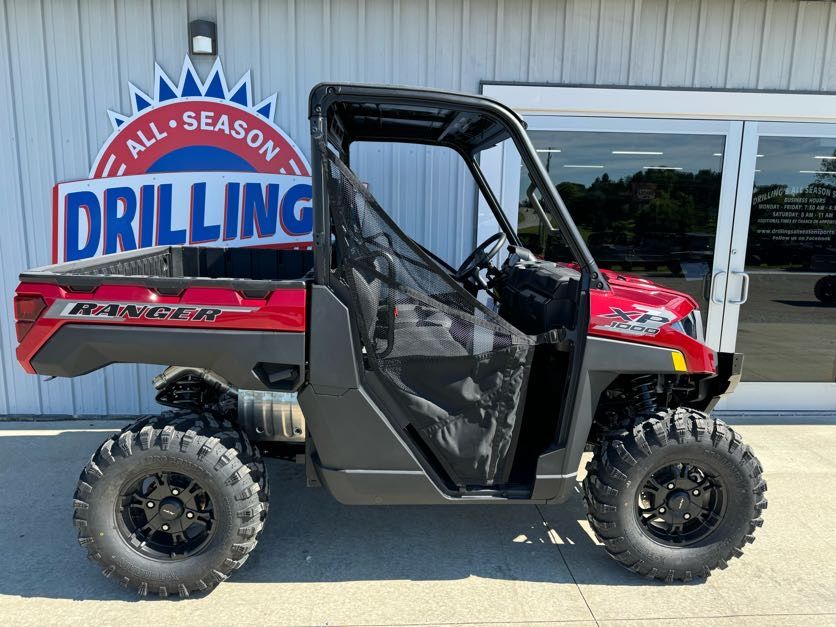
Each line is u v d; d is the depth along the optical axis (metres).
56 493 3.15
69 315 2.14
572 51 4.09
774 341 4.59
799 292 4.54
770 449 3.91
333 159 2.12
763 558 2.64
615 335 2.25
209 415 2.38
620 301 2.28
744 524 2.38
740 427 4.35
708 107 4.18
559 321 2.40
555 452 2.31
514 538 2.80
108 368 4.27
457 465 2.34
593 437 2.76
